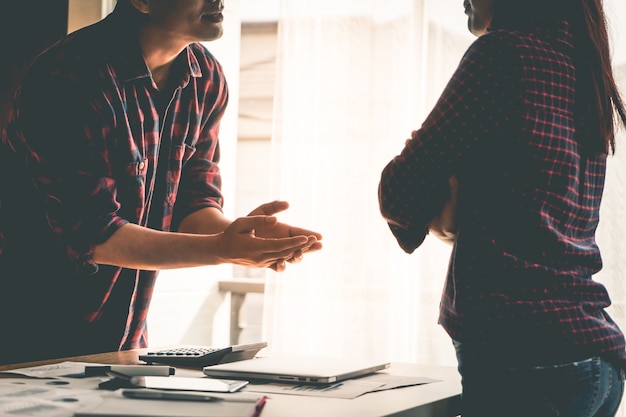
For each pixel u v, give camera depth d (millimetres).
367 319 2463
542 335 1032
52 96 1629
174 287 2646
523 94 1093
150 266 1556
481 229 1082
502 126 1093
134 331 1859
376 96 2465
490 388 1051
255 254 1411
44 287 1772
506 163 1085
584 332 1049
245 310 2859
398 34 2443
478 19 1265
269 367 1233
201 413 895
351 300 2480
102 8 2242
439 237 1254
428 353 2395
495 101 1100
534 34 1150
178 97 1786
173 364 1341
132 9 1687
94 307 1771
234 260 1460
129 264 1576
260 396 1030
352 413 960
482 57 1116
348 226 2486
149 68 1722
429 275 2400
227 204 2842
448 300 1111
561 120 1114
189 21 1648
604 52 1178
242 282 2805
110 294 1768
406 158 1163
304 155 2535
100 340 1803
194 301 2734
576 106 1145
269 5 2838
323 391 1108
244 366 1243
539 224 1068
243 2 2857
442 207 1193
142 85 1703
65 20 2166
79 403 971
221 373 1211
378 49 2467
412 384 1193
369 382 1199
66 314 1783
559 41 1156
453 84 1133
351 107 2492
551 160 1087
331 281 2498
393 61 2447
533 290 1053
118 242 1569
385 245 2449
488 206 1086
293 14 2553
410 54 2432
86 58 1644
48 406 949
